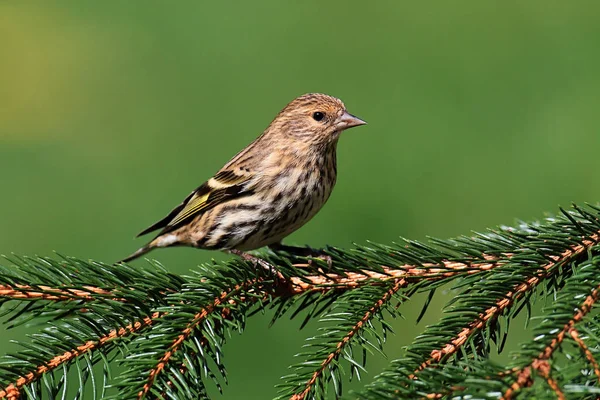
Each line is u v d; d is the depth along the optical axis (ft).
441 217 43.60
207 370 19.48
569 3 55.67
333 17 59.16
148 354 19.35
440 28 56.95
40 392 19.15
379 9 59.36
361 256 22.20
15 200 46.44
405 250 21.99
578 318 16.80
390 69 53.72
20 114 56.13
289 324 36.04
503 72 51.78
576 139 45.83
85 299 20.70
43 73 59.41
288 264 22.11
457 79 51.78
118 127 52.85
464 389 16.02
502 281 19.94
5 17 65.46
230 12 60.54
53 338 19.72
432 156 46.73
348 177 45.68
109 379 18.79
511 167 45.21
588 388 15.14
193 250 41.11
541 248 20.48
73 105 56.08
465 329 19.52
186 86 54.95
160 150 50.85
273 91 53.78
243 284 21.34
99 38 61.98
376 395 16.31
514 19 55.77
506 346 33.65
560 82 50.26
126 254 42.68
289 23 59.21
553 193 43.68
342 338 20.27
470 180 45.14
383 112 50.26
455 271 21.43
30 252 43.70
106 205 46.42
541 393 15.11
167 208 46.42
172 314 20.01
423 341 19.34
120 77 57.16
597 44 52.54
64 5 66.23
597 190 43.47
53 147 51.90
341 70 54.70
